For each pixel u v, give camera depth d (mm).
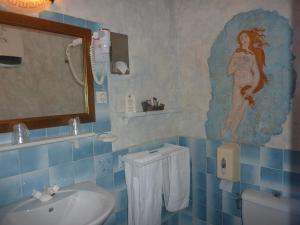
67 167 1378
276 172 1534
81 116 1407
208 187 1909
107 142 1577
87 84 1428
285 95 1461
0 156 1132
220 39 1738
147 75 1820
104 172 1566
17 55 1185
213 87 1810
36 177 1253
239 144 1696
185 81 1997
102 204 1182
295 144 1446
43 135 1263
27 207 1134
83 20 1420
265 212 1449
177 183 1802
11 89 1167
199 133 1936
